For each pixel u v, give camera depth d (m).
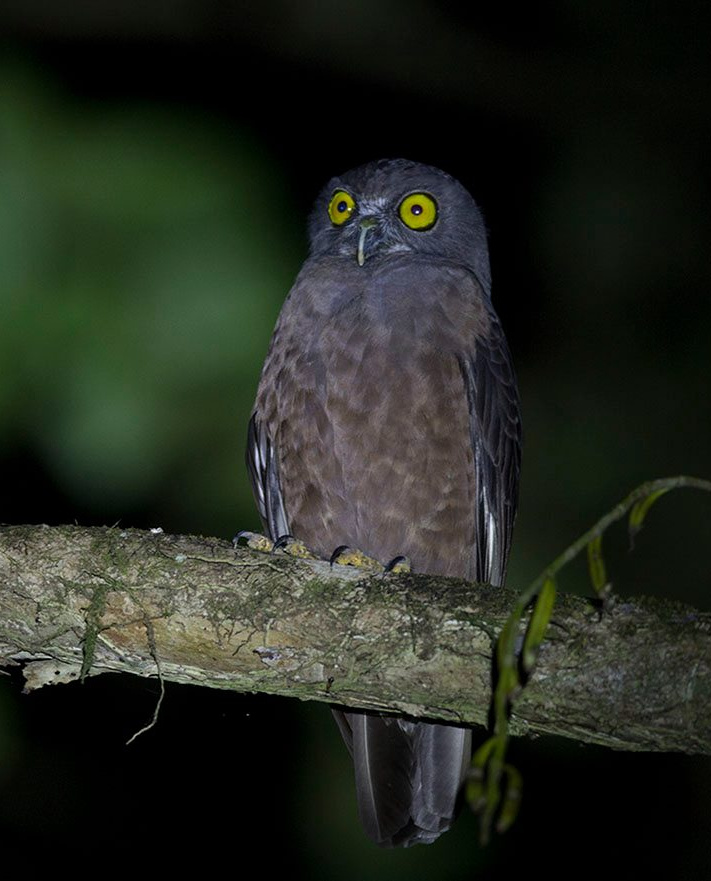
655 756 12.98
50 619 7.60
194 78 15.02
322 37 14.95
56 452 10.44
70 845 12.64
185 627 7.46
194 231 10.70
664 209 14.45
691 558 13.50
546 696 6.84
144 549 7.55
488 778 5.59
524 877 12.77
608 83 15.11
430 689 7.17
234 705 12.80
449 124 15.66
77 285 10.34
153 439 10.55
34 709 12.78
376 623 7.20
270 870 13.14
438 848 11.86
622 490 13.47
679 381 13.98
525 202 15.39
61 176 10.48
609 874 12.88
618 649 6.72
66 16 14.20
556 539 13.24
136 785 13.16
